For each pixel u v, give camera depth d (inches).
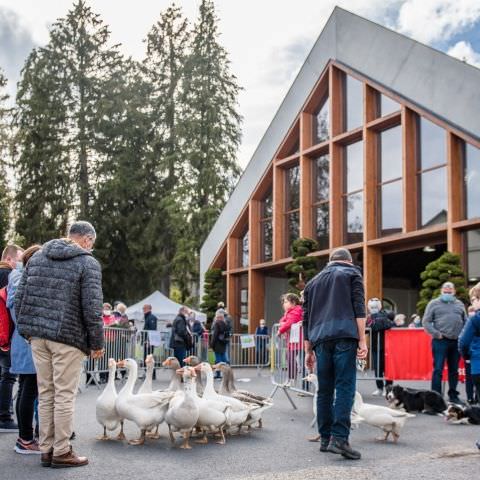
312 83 1061.8
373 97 932.0
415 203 849.5
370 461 266.2
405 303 1219.9
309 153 1063.6
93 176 1782.7
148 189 1787.6
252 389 585.6
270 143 1160.2
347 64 979.3
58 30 1804.9
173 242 1755.7
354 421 319.0
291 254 1074.7
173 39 1850.4
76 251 251.8
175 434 330.6
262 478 232.4
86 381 616.1
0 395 321.4
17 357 266.8
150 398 301.3
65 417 246.4
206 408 297.9
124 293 1788.9
